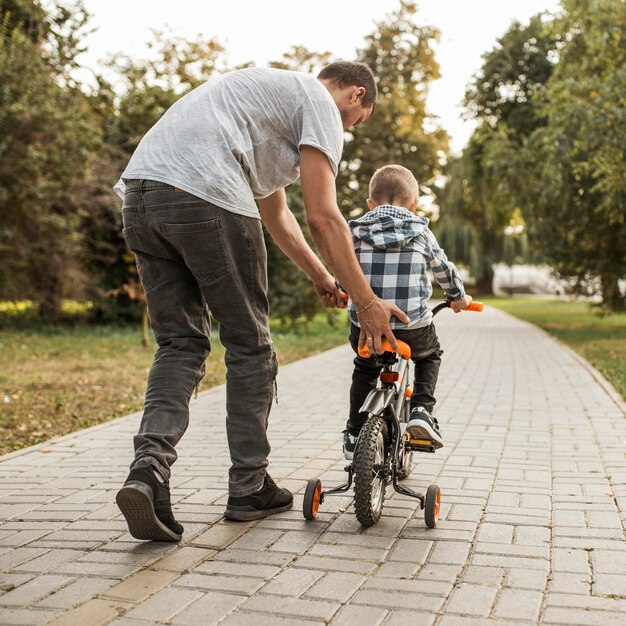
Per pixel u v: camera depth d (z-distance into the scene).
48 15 16.36
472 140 23.05
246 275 3.22
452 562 2.92
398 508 3.69
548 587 2.67
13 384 9.05
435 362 3.79
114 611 2.41
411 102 27.80
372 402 3.30
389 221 3.45
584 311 32.19
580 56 16.14
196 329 3.27
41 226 15.98
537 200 17.97
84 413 7.12
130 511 2.90
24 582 2.67
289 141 3.25
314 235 3.16
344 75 3.45
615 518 3.52
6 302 17.91
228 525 3.35
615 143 13.19
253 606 2.47
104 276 18.86
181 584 2.65
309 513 3.40
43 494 3.96
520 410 7.02
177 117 3.18
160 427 3.06
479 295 54.34
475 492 4.02
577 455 5.00
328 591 2.61
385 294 3.43
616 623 2.36
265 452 3.42
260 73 3.26
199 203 3.05
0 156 14.52
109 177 17.25
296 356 12.92
